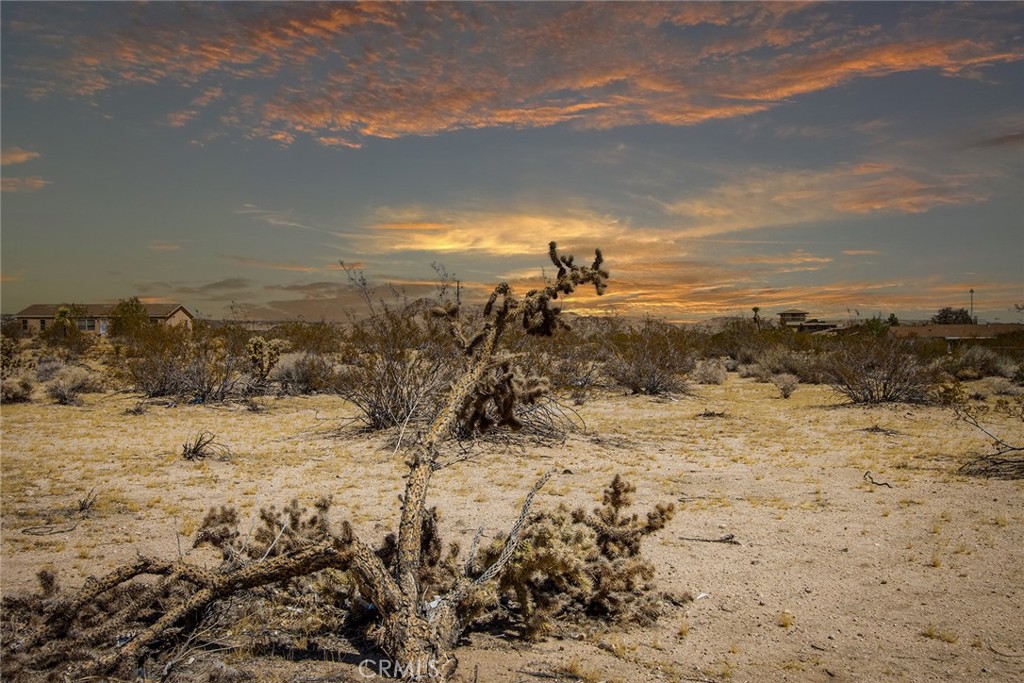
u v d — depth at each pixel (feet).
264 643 14.89
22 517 28.43
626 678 14.73
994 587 20.75
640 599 19.51
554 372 68.23
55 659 13.60
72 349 125.08
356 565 13.71
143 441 47.93
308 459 42.06
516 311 17.02
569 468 39.47
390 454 43.50
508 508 30.14
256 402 70.54
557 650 16.33
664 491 33.83
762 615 19.10
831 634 17.78
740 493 33.45
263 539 19.11
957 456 41.81
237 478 36.65
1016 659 16.08
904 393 68.80
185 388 73.46
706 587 21.18
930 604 19.66
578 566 17.95
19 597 17.80
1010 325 204.64
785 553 24.31
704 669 15.53
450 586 17.03
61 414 60.44
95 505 30.37
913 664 15.93
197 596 13.64
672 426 56.49
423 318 51.75
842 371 72.08
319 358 80.69
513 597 19.11
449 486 34.73
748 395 81.00
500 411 17.71
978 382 86.89
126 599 16.30
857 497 32.30
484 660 15.14
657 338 83.51
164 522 27.94
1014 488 33.35
